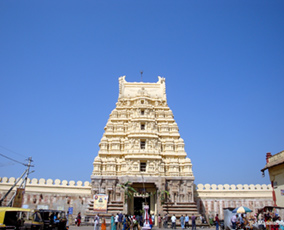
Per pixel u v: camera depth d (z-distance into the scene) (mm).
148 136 52688
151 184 50938
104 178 49094
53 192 52031
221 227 40188
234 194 53938
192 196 49312
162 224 45406
